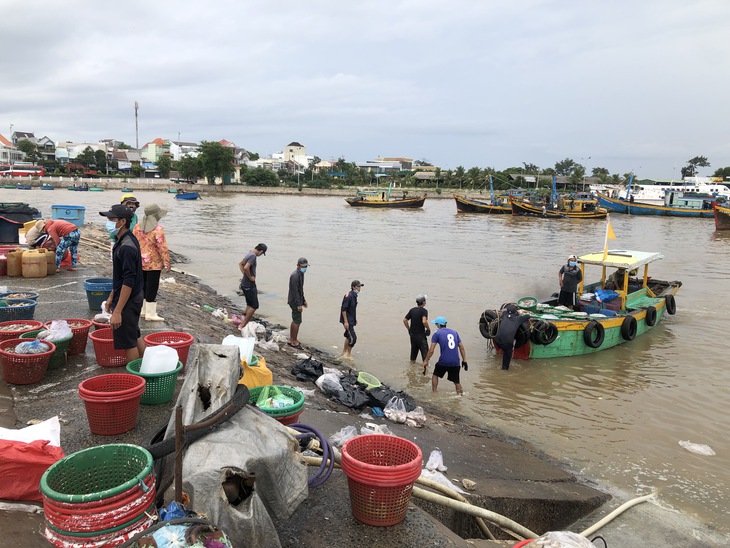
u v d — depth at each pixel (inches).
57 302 401.1
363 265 1011.9
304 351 473.4
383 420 319.3
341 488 189.9
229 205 2815.0
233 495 137.6
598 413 374.3
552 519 245.4
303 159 6604.3
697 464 304.5
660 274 1018.7
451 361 400.2
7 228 599.8
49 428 172.2
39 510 154.4
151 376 226.2
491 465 275.9
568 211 2495.1
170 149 5644.7
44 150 5290.4
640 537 231.0
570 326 496.1
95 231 1145.4
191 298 605.6
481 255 1206.9
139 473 136.6
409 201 2982.3
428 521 176.2
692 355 510.9
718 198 2566.4
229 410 147.8
